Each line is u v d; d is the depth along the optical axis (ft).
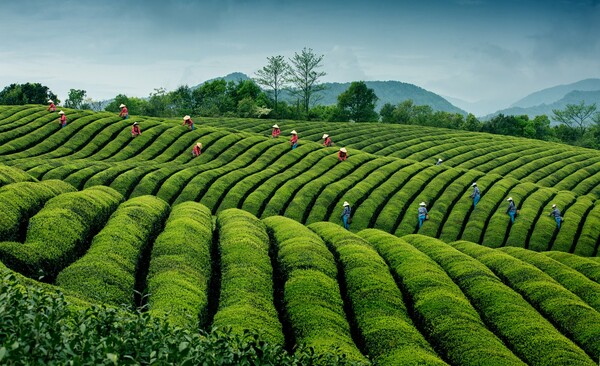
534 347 73.15
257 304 77.30
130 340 35.60
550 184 231.30
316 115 459.73
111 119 238.07
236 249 96.94
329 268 93.25
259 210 162.30
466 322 77.00
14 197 97.04
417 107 485.15
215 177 181.37
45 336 32.78
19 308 35.65
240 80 485.56
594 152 306.76
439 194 190.70
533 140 346.95
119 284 76.89
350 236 114.52
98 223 102.89
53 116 240.12
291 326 75.05
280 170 201.46
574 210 175.73
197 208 126.00
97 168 171.94
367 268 93.71
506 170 249.14
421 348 70.28
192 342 36.81
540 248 151.64
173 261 87.30
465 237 157.99
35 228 87.15
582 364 67.82
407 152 274.16
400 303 83.87
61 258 82.48
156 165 186.39
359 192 180.34
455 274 98.89
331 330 72.33
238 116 401.08
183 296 74.18
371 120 460.14
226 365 38.11
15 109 258.78
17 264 74.95
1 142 206.69
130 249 90.07
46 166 165.37
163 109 419.74
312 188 178.29
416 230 165.37
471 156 272.31
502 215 170.40
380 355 69.15
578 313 83.61
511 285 98.32
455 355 70.54
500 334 78.79
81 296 68.39
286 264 93.91
